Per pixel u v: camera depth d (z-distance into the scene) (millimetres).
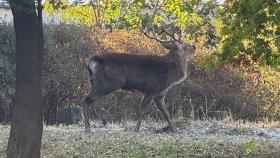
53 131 16500
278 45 11820
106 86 17688
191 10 13266
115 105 21219
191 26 13461
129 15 30906
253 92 22797
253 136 16906
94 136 15320
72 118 20562
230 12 12125
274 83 23031
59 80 21297
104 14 31281
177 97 21922
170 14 27125
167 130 17516
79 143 14000
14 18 9898
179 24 21969
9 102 20750
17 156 9984
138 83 17906
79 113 20562
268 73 22812
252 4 11289
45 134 15531
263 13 11500
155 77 17859
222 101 22453
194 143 14281
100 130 17281
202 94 22203
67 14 28844
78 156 12641
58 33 21422
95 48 21656
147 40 22266
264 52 12070
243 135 17078
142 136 15594
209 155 13016
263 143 14906
